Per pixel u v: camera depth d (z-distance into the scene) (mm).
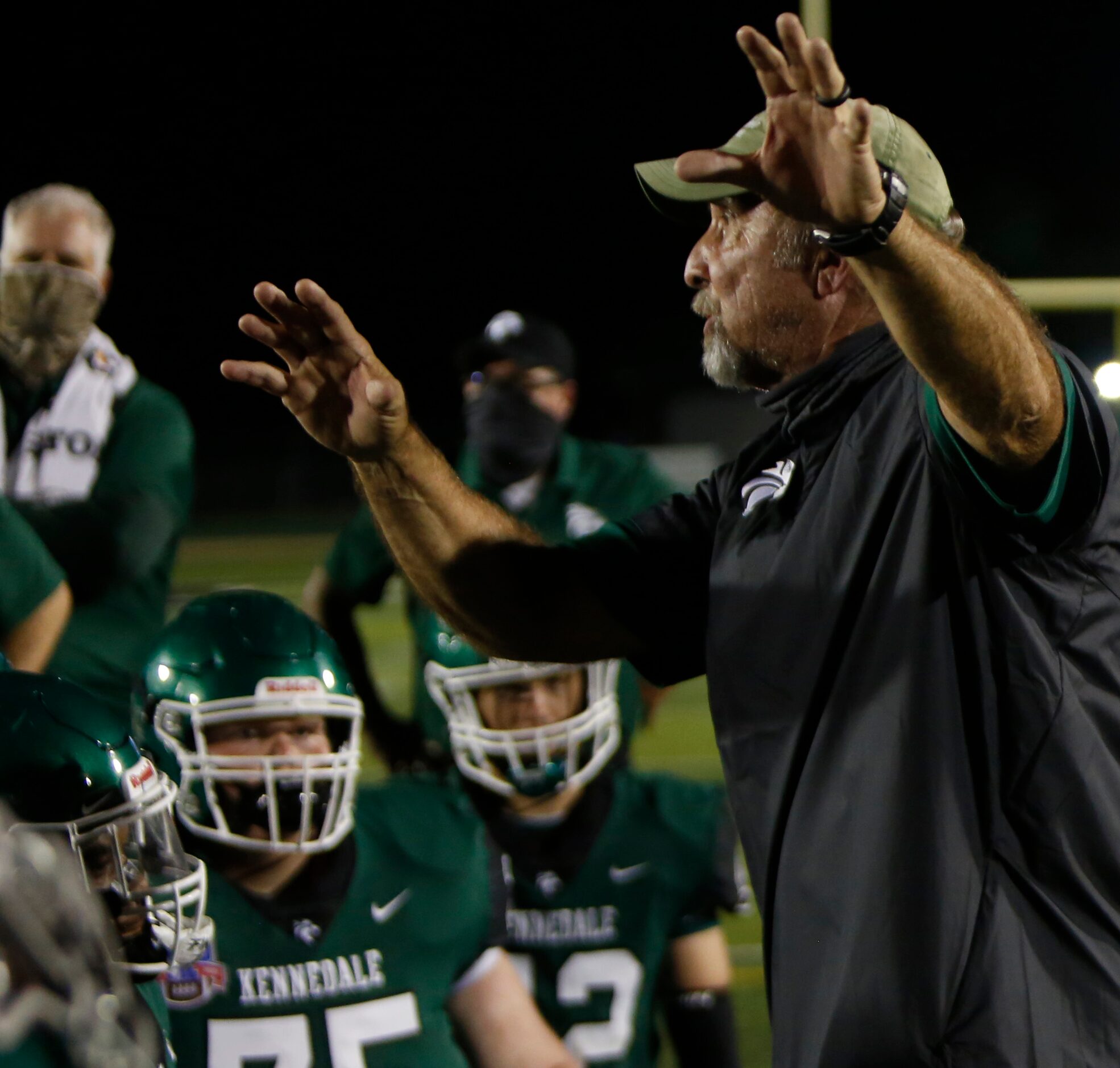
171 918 3512
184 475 7680
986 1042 3148
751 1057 8062
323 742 4934
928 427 3285
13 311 7203
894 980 3197
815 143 2898
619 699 6820
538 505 8523
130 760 3062
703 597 4219
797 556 3547
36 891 2539
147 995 3465
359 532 8500
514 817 5992
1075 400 3154
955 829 3223
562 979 5926
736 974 9680
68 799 2914
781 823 3490
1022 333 3039
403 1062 4938
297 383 3879
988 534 3234
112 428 7461
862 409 3559
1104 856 3227
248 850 4910
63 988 2523
